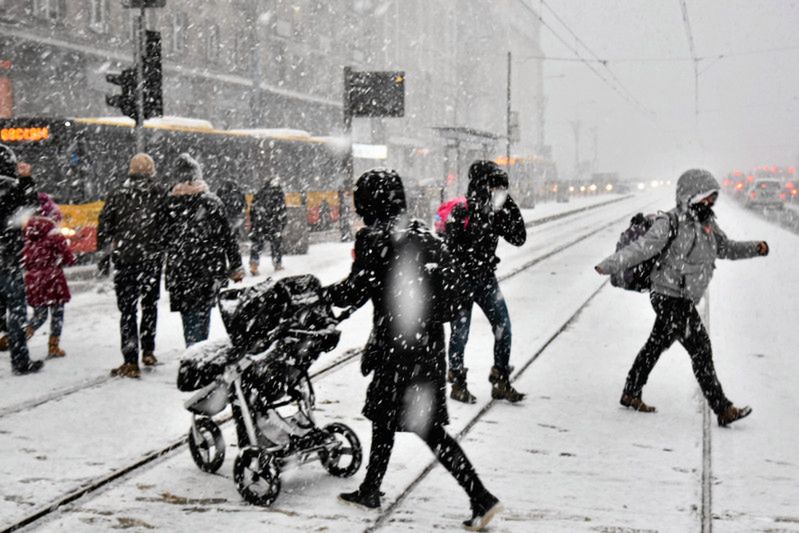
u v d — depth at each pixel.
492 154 41.03
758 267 17.39
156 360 7.93
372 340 4.48
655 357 6.45
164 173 20.52
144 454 5.43
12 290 7.50
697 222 6.11
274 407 4.94
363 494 4.60
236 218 15.75
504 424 6.21
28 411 6.43
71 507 4.61
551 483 5.00
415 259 4.37
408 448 5.65
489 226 6.54
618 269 6.05
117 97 12.43
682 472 5.20
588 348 8.99
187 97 40.75
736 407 6.25
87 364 8.07
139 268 7.45
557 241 24.95
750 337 9.72
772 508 4.62
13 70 30.06
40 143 16.62
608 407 6.69
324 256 19.64
